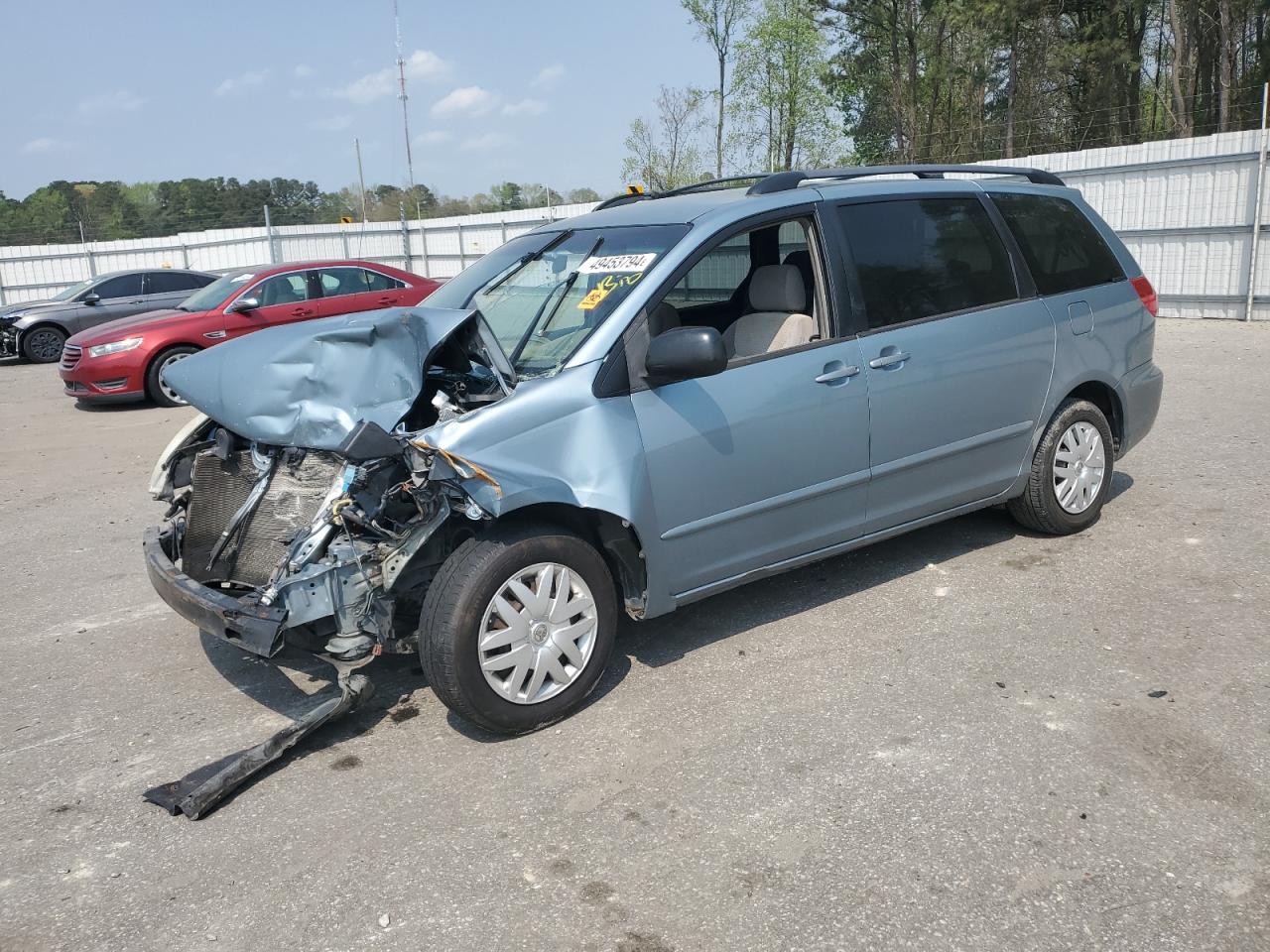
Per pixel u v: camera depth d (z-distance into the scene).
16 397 13.40
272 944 2.63
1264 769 3.20
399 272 13.26
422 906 2.75
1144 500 6.00
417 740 3.70
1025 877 2.74
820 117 29.77
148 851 3.10
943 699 3.76
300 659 4.51
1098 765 3.27
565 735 3.66
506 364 3.75
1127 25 35.16
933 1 35.75
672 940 2.57
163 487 4.22
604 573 3.76
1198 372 10.06
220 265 27.19
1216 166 13.81
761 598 4.86
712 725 3.67
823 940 2.54
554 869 2.88
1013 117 35.66
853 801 3.13
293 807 3.29
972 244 4.81
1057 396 5.07
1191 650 4.06
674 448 3.80
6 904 2.87
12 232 27.59
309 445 3.54
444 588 3.45
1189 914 2.57
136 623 5.07
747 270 4.86
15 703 4.21
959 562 5.17
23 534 6.77
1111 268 5.43
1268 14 31.80
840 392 4.23
